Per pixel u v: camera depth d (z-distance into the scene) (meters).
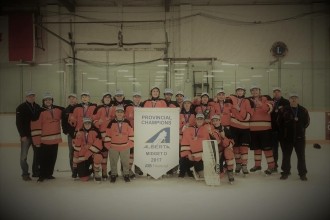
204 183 7.45
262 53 19.97
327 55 19.84
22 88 19.44
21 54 18.91
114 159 7.61
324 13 19.95
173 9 20.05
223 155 7.86
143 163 7.85
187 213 5.14
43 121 7.92
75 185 7.31
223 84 19.78
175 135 7.88
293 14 20.03
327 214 5.13
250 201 5.90
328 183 7.44
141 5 20.16
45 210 5.37
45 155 7.83
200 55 20.02
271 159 8.39
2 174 8.89
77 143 7.66
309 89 19.80
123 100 8.57
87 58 19.86
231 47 20.11
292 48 19.95
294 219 4.89
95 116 8.19
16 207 5.55
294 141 7.70
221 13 20.12
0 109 19.39
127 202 5.84
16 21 18.91
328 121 15.54
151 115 7.88
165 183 7.46
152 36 20.17
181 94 8.92
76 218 4.93
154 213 5.14
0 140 15.40
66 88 19.48
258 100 8.49
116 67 19.88
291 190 6.75
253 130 8.51
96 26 20.11
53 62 19.67
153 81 19.80
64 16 19.97
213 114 8.48
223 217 4.95
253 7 20.17
